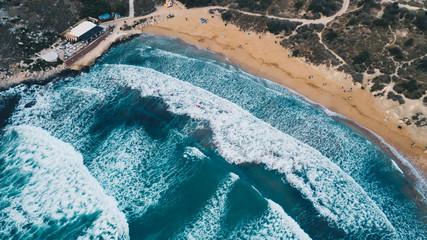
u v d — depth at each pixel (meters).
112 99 57.25
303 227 40.56
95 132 51.66
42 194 43.19
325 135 52.75
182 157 47.69
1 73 60.84
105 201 42.66
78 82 61.66
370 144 52.62
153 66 65.38
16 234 39.22
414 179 48.22
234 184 44.41
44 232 39.41
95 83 61.09
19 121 53.62
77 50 66.94
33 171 45.84
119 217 41.16
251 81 62.75
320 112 57.72
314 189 44.53
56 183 44.44
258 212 41.62
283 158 48.03
